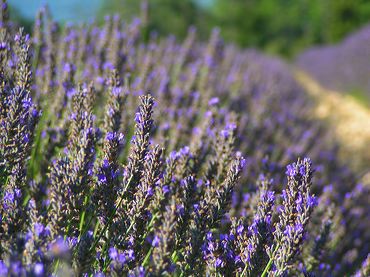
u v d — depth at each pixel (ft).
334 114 35.76
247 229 7.72
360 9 84.02
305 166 6.83
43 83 11.46
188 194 6.92
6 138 6.75
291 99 33.27
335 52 68.13
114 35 14.28
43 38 11.98
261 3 129.08
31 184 6.80
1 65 7.97
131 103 11.68
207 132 10.46
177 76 21.21
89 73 13.17
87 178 6.43
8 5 10.03
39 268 4.60
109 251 6.64
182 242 7.01
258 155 14.97
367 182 18.52
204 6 108.37
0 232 6.08
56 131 9.57
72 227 6.76
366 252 13.12
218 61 22.26
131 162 6.77
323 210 11.44
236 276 6.80
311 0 119.24
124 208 7.00
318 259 9.23
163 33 66.39
